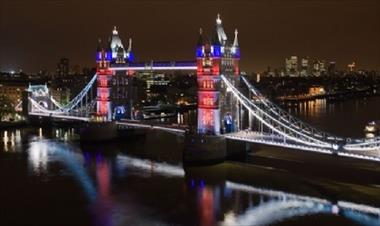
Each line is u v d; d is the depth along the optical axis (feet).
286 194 322.14
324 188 334.03
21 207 300.61
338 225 263.08
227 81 436.76
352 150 337.52
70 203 307.78
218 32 436.35
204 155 412.16
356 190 327.26
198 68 441.27
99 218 279.90
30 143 545.44
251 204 302.66
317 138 383.65
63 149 506.07
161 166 417.08
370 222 267.39
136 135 593.42
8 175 382.01
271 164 408.26
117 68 582.35
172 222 271.90
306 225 263.70
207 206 298.76
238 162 419.74
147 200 312.71
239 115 482.28
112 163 431.02
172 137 604.49
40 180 365.81
